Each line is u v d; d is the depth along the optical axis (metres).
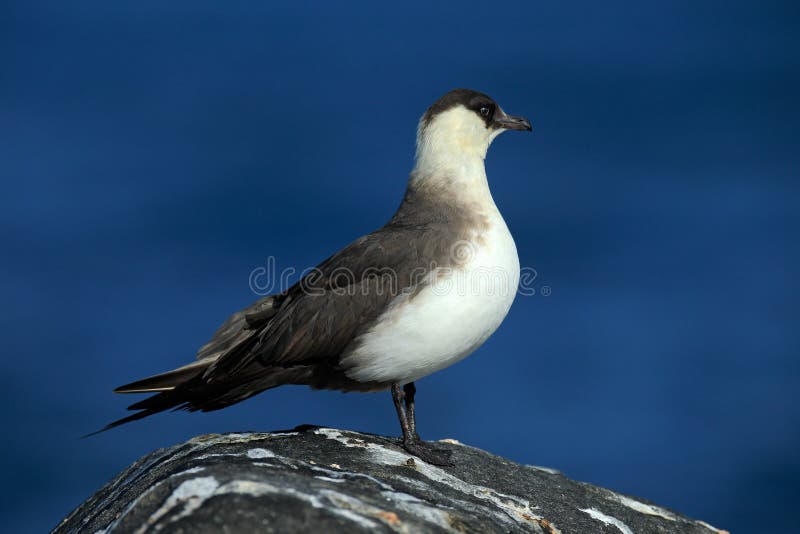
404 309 11.60
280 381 12.12
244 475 8.60
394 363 11.78
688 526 11.59
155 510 8.38
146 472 10.37
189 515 8.12
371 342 11.68
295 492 8.39
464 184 12.78
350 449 11.02
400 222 12.70
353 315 11.67
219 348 12.86
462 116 13.04
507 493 10.99
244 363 11.81
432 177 12.90
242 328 12.67
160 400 11.66
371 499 8.87
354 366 11.87
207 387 11.74
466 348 12.03
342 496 8.63
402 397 12.08
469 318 11.76
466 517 9.06
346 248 12.34
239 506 8.10
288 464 9.80
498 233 12.31
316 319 11.73
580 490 11.87
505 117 13.27
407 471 10.66
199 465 9.66
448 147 12.95
